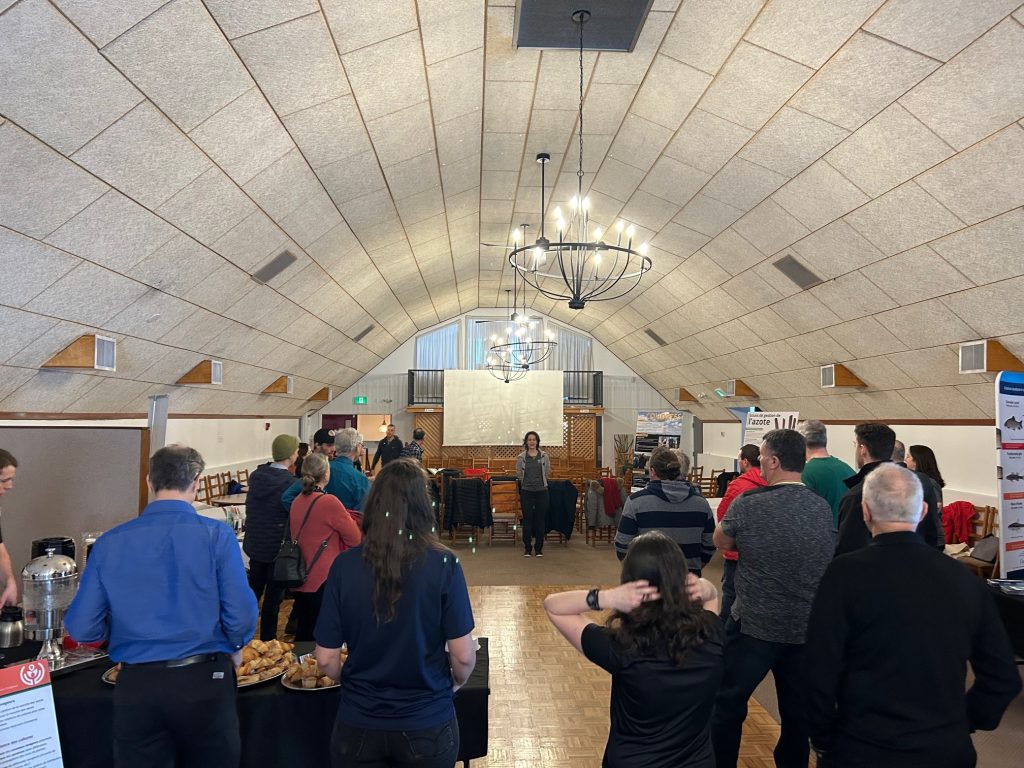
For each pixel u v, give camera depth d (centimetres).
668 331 1216
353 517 430
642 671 174
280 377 1119
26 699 197
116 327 598
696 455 1638
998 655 180
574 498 952
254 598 221
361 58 414
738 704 268
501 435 1577
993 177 451
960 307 613
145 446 409
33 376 583
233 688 217
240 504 691
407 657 182
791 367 989
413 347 1656
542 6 409
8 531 392
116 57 312
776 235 674
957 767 170
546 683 431
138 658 205
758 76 462
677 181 661
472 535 1028
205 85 365
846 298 717
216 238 549
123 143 374
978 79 385
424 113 531
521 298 1543
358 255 820
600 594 181
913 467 470
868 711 177
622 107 564
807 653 186
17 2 259
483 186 770
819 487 348
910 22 370
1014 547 414
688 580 181
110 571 206
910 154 471
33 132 329
